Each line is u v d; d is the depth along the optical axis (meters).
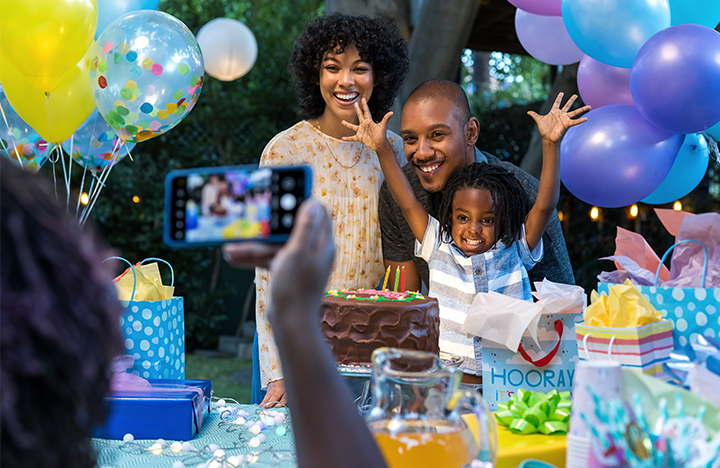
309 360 0.53
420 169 1.82
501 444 1.05
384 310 1.37
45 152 2.40
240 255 0.60
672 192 2.09
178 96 2.04
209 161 7.40
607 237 5.68
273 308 0.54
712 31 1.70
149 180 7.18
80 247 0.52
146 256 7.18
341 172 2.01
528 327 1.28
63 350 0.48
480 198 1.65
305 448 0.53
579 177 1.88
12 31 1.80
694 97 1.63
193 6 7.63
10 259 0.47
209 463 1.11
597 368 0.85
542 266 1.95
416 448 0.87
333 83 1.92
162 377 1.54
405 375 0.92
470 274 1.67
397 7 3.51
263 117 7.38
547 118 1.60
